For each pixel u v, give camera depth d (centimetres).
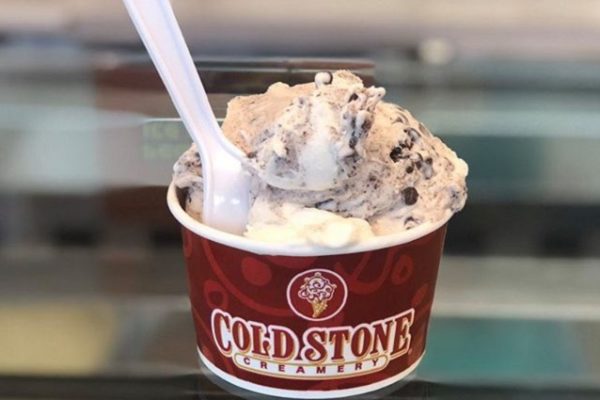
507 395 35
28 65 63
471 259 44
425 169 32
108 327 39
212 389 34
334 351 32
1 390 35
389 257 31
